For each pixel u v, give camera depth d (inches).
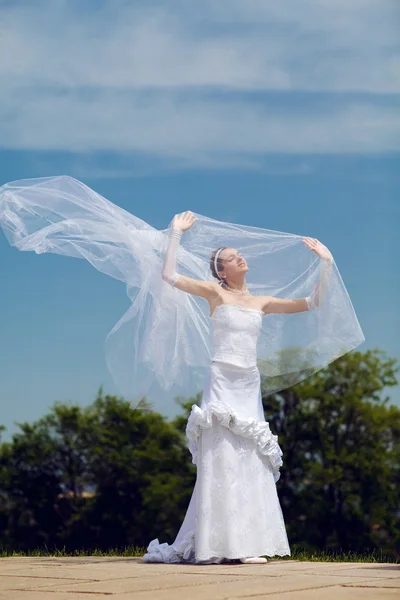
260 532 282.7
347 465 1301.7
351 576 240.8
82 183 319.6
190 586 217.8
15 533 1401.3
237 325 293.1
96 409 1425.9
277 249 323.0
